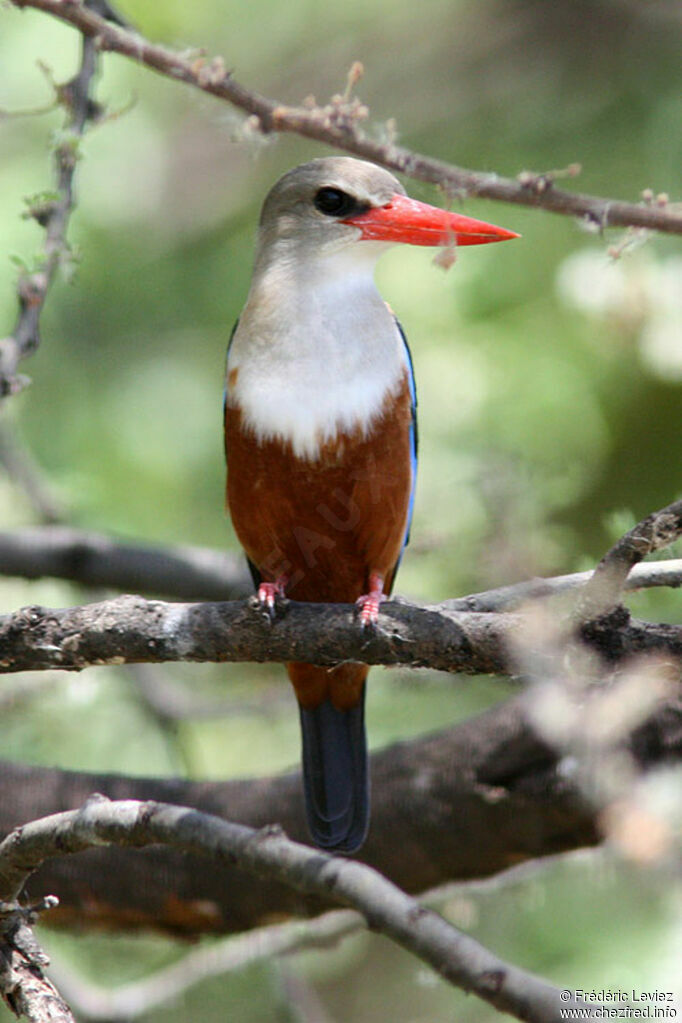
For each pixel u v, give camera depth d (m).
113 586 11.43
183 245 15.81
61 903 8.83
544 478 10.97
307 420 8.00
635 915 10.82
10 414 13.14
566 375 13.48
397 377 8.20
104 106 8.59
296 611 6.63
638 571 6.76
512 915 11.17
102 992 10.21
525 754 8.09
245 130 7.86
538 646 6.21
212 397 14.88
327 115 7.72
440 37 16.88
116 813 6.11
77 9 7.91
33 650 6.71
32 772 9.02
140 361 14.90
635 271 10.88
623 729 7.17
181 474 14.55
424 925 5.38
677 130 14.87
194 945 9.22
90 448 14.43
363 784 8.29
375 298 8.38
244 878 8.56
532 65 16.30
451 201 7.66
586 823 8.12
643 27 15.83
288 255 8.37
